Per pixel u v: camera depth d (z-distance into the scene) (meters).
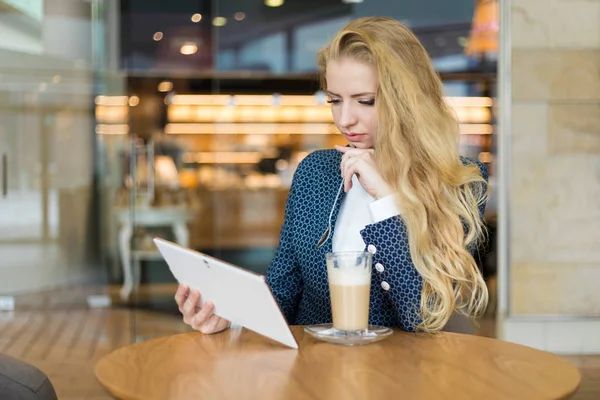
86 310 6.59
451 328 2.08
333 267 1.51
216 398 1.17
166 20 7.08
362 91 1.63
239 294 1.47
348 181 1.62
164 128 8.05
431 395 1.16
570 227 4.94
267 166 8.73
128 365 1.37
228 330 1.64
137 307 6.73
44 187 6.75
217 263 1.45
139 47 7.05
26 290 6.65
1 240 6.59
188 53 7.13
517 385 1.21
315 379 1.26
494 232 5.45
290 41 7.21
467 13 6.83
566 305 4.94
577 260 4.94
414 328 1.60
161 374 1.31
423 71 1.66
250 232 8.68
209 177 8.44
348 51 1.63
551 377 1.25
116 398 1.23
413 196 1.57
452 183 1.62
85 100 6.92
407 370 1.30
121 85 7.04
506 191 4.96
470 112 6.84
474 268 1.63
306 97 8.75
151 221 7.66
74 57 6.85
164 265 7.25
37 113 6.74
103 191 7.00
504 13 4.93
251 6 7.19
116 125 7.05
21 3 6.61
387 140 1.60
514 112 4.93
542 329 4.89
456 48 6.85
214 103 8.38
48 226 6.75
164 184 7.86
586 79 4.90
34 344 5.02
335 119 1.70
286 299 1.82
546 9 4.89
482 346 1.47
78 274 6.85
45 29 6.72
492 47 6.77
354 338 1.49
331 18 7.16
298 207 1.78
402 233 1.57
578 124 4.92
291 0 7.20
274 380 1.26
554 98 4.92
